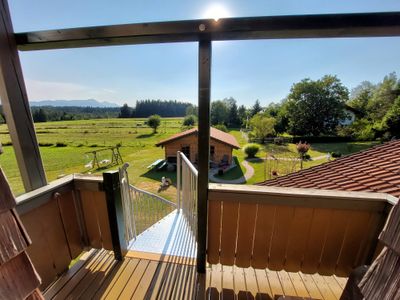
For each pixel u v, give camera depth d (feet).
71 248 5.41
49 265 4.79
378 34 3.40
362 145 27.22
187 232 7.29
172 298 4.58
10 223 1.66
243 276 5.21
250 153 46.52
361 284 2.00
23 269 1.76
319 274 5.04
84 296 4.62
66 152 29.09
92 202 5.51
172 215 9.04
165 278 5.11
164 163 38.19
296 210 4.70
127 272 5.27
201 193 4.76
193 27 3.55
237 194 4.67
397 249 1.67
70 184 5.29
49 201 4.71
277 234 4.91
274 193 4.56
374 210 4.40
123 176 6.05
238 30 3.45
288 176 14.79
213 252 5.22
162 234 7.11
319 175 13.53
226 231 5.03
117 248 5.54
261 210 4.80
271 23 3.36
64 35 3.90
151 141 55.16
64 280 5.00
